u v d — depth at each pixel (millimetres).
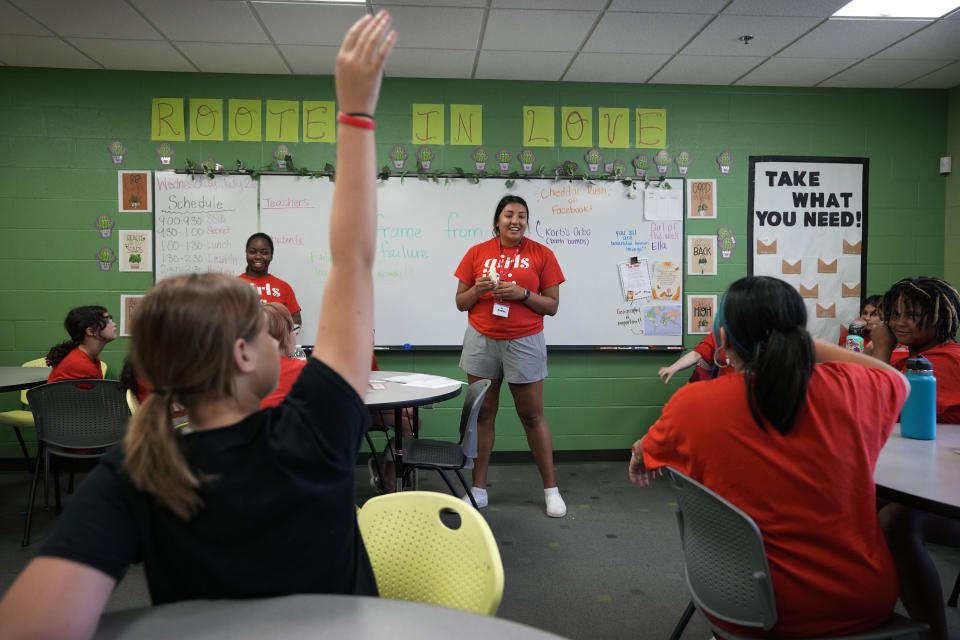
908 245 4168
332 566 696
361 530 1105
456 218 3967
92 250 3811
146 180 3812
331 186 3898
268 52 3529
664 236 4051
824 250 4129
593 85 4016
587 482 3584
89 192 3803
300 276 3895
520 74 3877
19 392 3805
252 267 3619
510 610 2059
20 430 3756
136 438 627
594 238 4027
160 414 641
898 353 2107
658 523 2891
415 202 3945
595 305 4043
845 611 1038
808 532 1041
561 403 4066
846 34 3289
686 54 3559
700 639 1873
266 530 646
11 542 2582
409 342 3973
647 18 3104
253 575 650
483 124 3975
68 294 3807
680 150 4066
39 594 545
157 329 659
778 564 1055
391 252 3945
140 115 3812
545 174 3992
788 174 4105
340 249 722
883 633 1045
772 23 3162
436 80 3947
